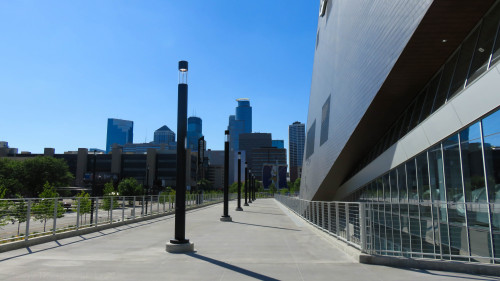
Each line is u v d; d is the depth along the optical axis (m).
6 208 10.89
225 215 22.42
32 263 7.95
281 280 6.53
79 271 7.13
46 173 68.38
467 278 6.72
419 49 14.31
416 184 16.17
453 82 13.77
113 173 108.81
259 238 13.49
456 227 12.18
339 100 25.70
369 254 8.45
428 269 7.59
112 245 11.12
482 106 10.88
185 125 10.76
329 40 30.97
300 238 13.54
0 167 67.19
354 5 21.97
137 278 6.57
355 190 27.44
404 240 15.30
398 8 14.70
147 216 21.98
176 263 8.16
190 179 116.88
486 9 12.12
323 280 6.54
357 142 23.64
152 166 112.62
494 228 10.02
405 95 18.16
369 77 18.88
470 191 11.70
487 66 11.31
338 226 11.88
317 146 34.94
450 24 12.83
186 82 11.09
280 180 130.12
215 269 7.51
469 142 11.85
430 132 14.38
